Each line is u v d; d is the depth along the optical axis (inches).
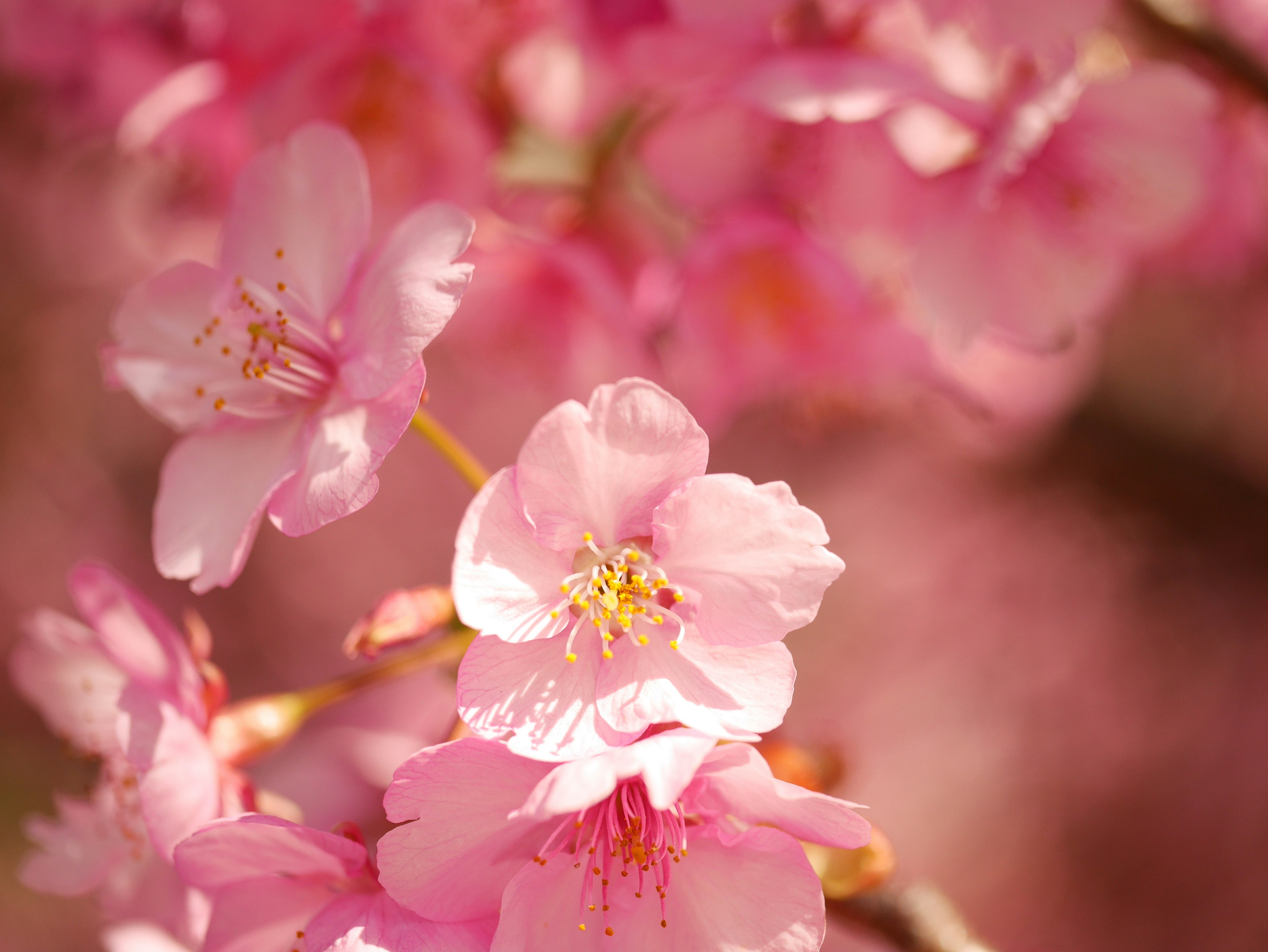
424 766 11.2
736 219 13.3
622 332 13.5
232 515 11.9
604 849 11.6
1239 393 28.5
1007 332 13.3
